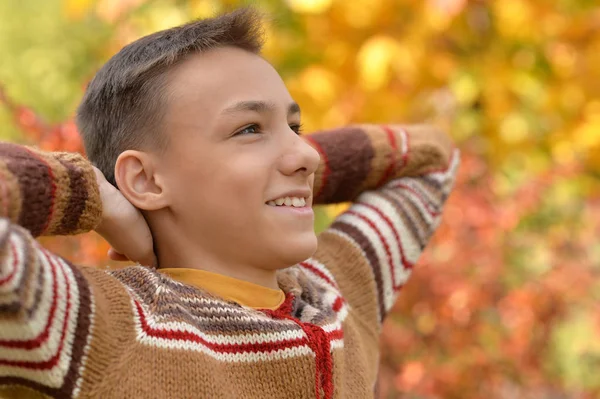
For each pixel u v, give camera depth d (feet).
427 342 12.66
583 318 14.24
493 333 12.74
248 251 5.29
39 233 4.53
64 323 4.23
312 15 11.53
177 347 4.67
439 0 10.69
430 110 13.04
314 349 5.07
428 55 11.76
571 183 13.97
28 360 4.15
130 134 5.45
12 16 16.21
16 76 14.23
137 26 12.42
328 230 6.83
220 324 4.96
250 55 5.59
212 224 5.26
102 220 5.20
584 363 14.30
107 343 4.43
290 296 5.63
